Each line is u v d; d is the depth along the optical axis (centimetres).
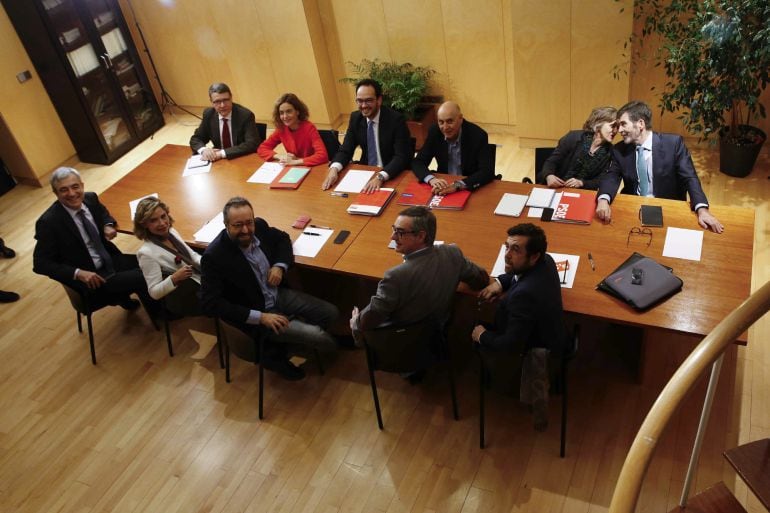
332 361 386
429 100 607
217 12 627
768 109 482
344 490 314
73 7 600
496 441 324
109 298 404
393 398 356
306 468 328
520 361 284
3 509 330
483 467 313
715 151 514
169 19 658
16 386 404
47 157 638
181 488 328
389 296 294
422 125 586
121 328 436
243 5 609
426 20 565
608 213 338
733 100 447
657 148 361
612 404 332
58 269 387
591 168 392
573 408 333
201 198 427
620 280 293
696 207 332
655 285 287
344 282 437
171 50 682
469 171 412
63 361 418
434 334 312
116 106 658
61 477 343
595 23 486
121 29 656
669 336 361
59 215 391
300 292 374
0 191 626
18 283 495
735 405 319
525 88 538
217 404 372
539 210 356
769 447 166
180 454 346
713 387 164
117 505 325
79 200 392
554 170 401
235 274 340
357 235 364
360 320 307
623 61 495
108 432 365
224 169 457
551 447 317
